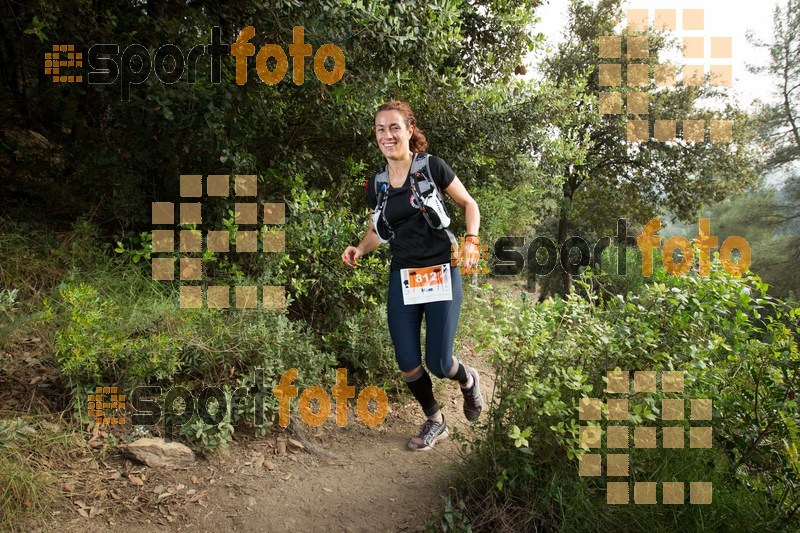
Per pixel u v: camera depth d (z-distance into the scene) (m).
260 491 2.72
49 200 4.46
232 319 3.54
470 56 7.05
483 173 6.51
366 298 4.37
